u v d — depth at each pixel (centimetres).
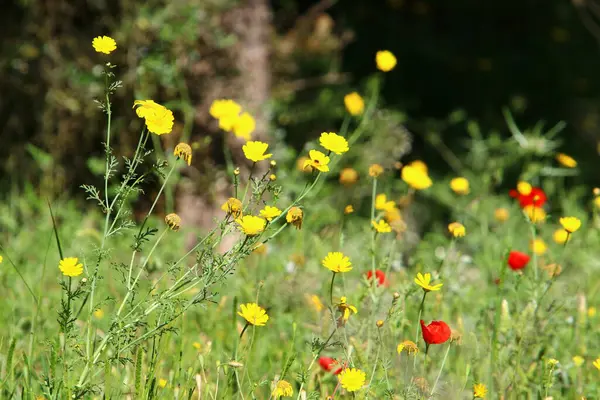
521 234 913
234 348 477
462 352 509
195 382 453
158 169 398
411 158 2034
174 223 402
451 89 2338
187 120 911
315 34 1666
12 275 658
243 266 593
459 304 587
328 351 525
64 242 817
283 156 1094
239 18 1138
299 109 1625
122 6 1137
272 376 500
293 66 1577
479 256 802
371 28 2314
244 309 411
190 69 1093
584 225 814
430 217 1203
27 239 847
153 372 399
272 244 720
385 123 1277
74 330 396
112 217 861
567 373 540
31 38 1177
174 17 1095
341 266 431
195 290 496
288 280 608
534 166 883
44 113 1153
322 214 814
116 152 1102
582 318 583
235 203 400
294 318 579
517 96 2323
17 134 1174
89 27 1171
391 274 610
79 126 1137
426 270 576
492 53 2359
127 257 718
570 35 2366
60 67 1154
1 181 1145
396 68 2312
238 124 607
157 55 1055
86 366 384
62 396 387
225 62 1116
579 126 2325
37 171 1146
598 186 1992
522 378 494
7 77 1161
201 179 1048
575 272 745
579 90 2362
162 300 390
